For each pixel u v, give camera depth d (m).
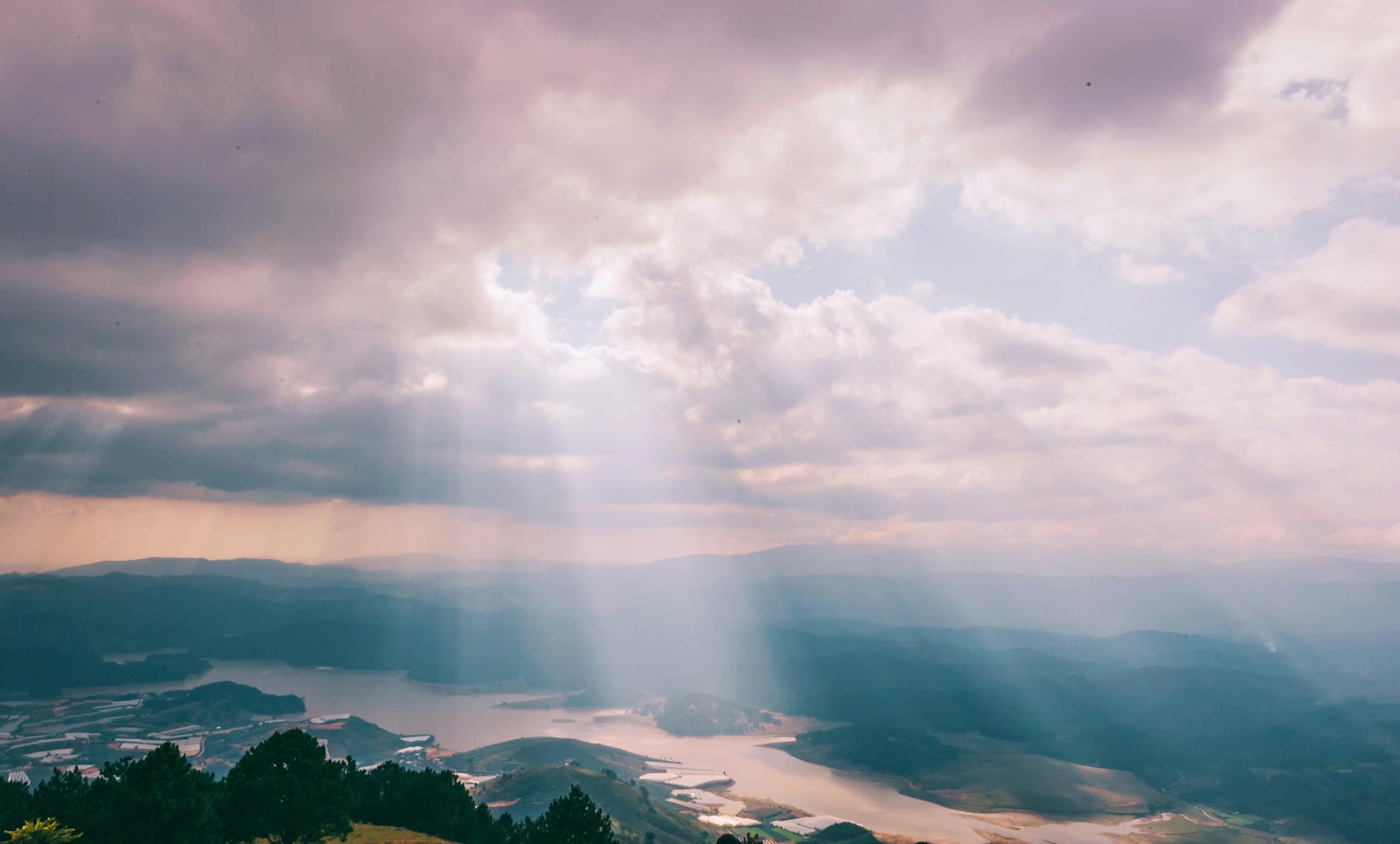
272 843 107.31
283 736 112.88
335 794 109.88
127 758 100.38
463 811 155.50
